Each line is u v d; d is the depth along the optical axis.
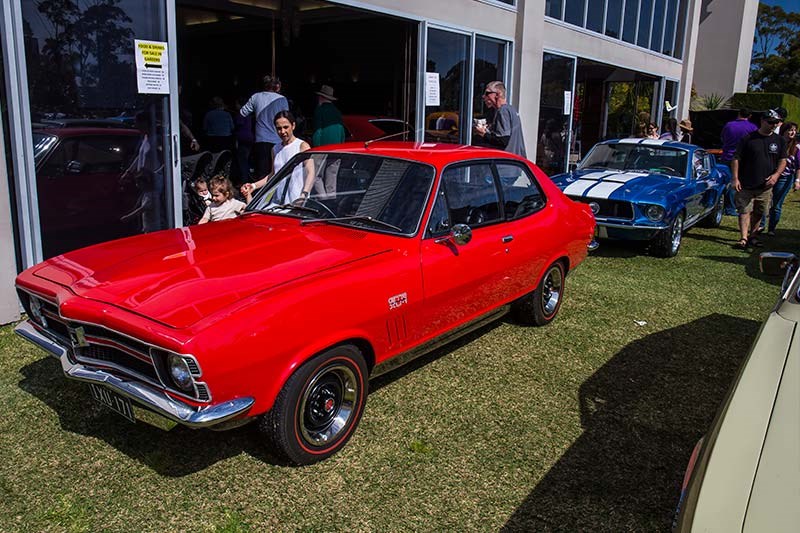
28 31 5.02
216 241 3.81
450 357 4.86
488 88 7.63
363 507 3.04
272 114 7.75
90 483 3.14
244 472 3.27
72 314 3.11
